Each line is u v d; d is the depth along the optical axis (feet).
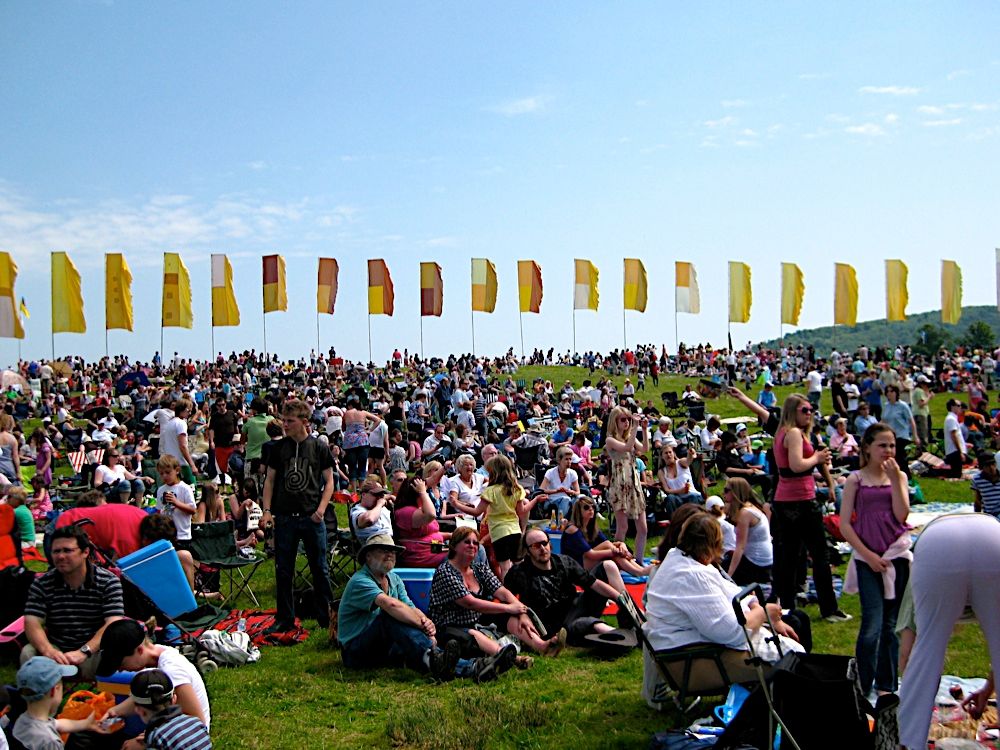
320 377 136.56
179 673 19.15
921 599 16.75
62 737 18.38
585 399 108.78
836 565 38.93
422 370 155.53
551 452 71.41
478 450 69.72
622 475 36.78
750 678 20.30
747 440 69.36
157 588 25.58
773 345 331.98
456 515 41.70
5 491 44.47
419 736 20.07
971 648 26.20
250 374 150.10
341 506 57.67
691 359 176.65
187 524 36.24
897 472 21.70
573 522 32.53
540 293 115.34
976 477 44.34
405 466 63.67
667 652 20.53
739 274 122.21
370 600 26.13
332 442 74.02
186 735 17.02
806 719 17.26
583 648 27.55
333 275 109.29
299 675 25.61
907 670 16.96
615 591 28.89
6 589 26.22
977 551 16.20
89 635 22.09
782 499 28.12
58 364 147.84
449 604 26.96
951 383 132.36
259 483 49.55
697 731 19.40
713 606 20.40
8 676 23.09
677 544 22.30
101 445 69.00
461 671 24.82
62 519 27.63
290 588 30.17
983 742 18.42
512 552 34.14
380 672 25.70
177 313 101.30
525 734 20.29
